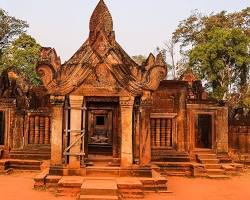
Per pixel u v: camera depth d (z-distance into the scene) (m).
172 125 20.92
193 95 23.00
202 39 42.12
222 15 42.59
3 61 38.75
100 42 14.48
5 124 21.11
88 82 14.38
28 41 40.25
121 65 14.38
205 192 14.48
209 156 20.78
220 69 36.38
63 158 14.58
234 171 19.45
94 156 17.33
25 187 14.34
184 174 19.48
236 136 25.56
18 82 23.19
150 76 14.34
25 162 19.88
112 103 16.98
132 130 14.46
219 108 22.06
